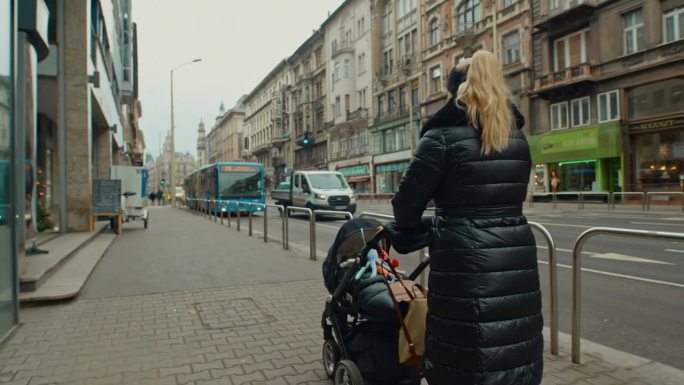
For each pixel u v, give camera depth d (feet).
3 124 15.26
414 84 135.23
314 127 198.70
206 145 481.05
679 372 12.04
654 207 71.61
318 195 71.82
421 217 8.05
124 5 96.73
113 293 21.07
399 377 9.89
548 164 93.20
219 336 15.26
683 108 72.28
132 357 13.53
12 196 15.99
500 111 7.32
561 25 88.43
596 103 83.82
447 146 7.35
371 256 10.84
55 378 12.11
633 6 77.46
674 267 26.09
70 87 42.96
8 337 15.05
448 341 7.18
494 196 7.23
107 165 70.18
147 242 39.24
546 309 18.65
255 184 86.84
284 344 14.47
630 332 15.88
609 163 83.35
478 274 6.99
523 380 7.09
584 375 11.84
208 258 30.35
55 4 42.60
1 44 15.01
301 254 31.94
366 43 158.10
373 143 153.48
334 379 10.97
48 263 24.29
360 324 11.02
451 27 117.70
